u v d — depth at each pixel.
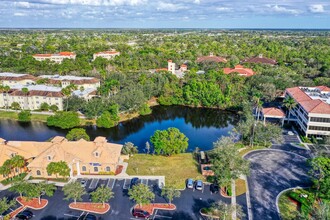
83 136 83.12
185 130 109.44
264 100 126.06
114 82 136.62
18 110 125.38
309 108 91.62
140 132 106.75
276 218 52.41
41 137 99.38
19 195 59.62
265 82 134.50
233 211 52.34
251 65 195.88
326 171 57.78
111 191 61.16
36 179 65.31
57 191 60.88
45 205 56.19
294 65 187.88
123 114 121.50
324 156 67.31
